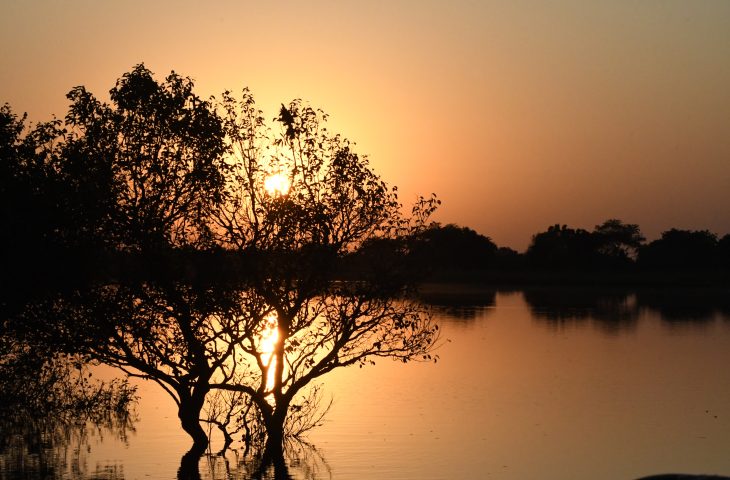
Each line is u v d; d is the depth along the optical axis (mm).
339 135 24797
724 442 28188
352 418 31859
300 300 24203
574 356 54250
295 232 23844
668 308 111562
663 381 42750
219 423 25375
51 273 21484
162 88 23109
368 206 24578
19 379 25281
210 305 22922
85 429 29172
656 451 26875
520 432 29578
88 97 22875
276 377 24906
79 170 22234
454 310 102062
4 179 21938
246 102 24203
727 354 55969
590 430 30031
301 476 23234
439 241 25266
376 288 24703
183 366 23672
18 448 26703
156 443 27203
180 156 23125
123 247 22781
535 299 136375
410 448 26859
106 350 23031
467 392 38500
